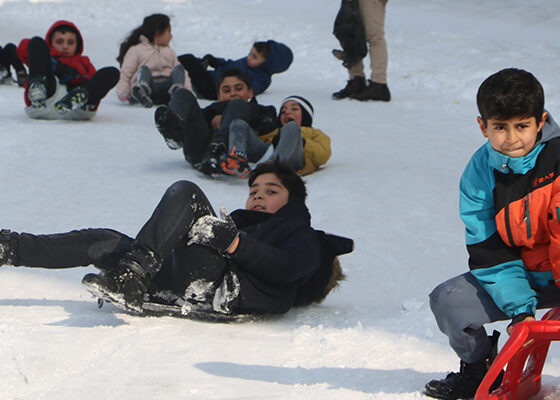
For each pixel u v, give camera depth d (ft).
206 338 18.43
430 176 40.22
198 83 64.39
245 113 39.93
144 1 111.14
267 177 22.36
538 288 14.28
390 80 72.28
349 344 18.08
